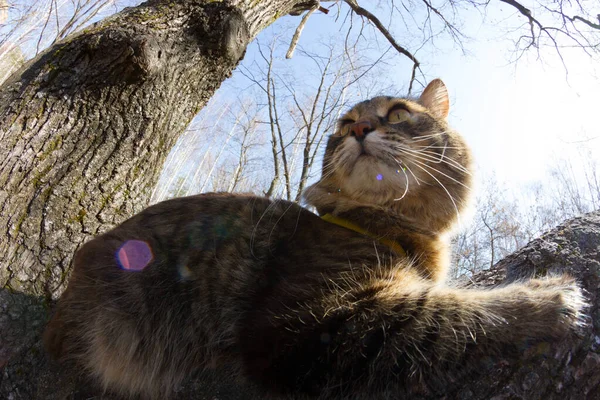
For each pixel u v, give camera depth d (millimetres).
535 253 364
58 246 397
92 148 439
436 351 287
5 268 362
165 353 354
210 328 349
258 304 337
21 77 441
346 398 294
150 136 482
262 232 372
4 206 379
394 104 485
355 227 402
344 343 294
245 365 318
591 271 315
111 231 393
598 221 363
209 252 362
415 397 281
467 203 477
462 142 491
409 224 418
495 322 288
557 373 257
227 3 526
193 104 536
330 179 476
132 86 456
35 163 404
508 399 251
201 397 320
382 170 423
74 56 442
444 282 429
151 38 453
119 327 357
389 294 312
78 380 343
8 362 328
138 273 362
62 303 362
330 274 330
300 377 297
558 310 285
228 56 537
